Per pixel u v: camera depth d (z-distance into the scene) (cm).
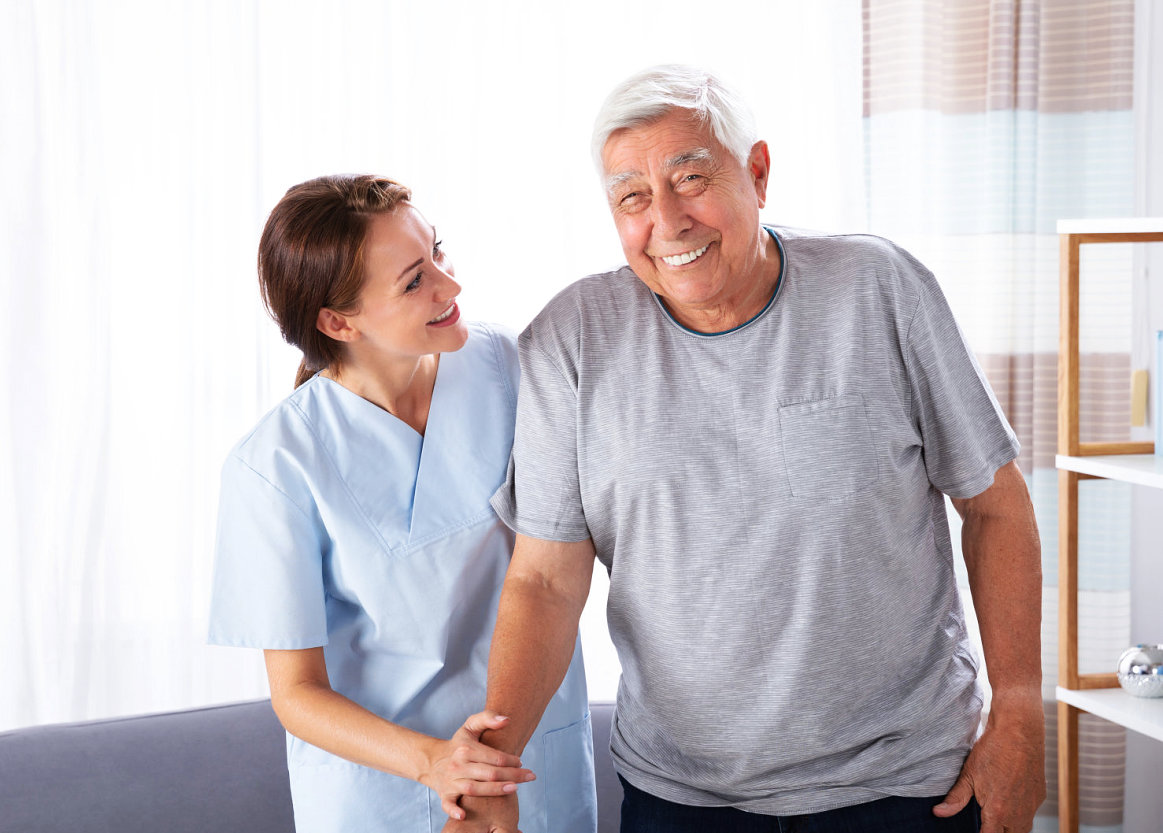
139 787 163
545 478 126
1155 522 237
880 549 117
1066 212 229
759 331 118
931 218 232
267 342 219
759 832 123
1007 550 123
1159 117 234
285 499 125
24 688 208
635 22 230
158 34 211
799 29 234
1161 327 232
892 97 229
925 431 120
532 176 229
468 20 224
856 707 119
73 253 209
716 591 118
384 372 130
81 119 207
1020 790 117
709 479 118
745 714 120
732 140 111
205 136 213
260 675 221
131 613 216
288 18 217
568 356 125
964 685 123
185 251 212
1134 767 235
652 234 112
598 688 235
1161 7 231
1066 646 188
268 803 168
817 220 238
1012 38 225
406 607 129
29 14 203
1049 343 230
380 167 222
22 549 207
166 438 216
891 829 119
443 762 115
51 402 209
